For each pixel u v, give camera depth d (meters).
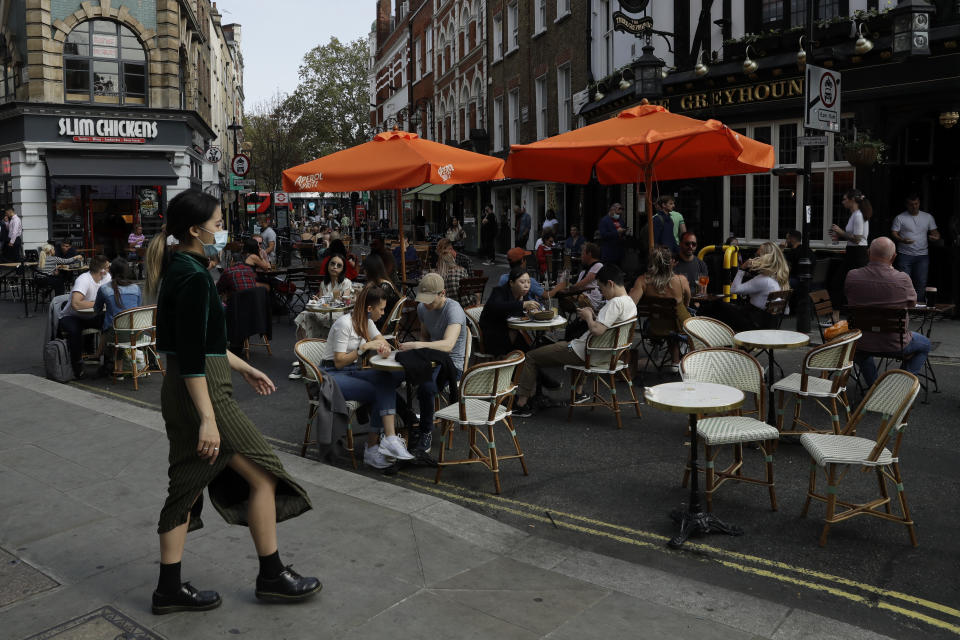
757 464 6.11
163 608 3.52
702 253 13.64
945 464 5.93
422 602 3.68
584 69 21.31
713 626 3.50
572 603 3.70
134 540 4.39
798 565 4.36
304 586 3.65
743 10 14.73
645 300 8.98
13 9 26.16
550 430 7.21
